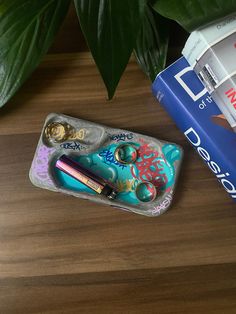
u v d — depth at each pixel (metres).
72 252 0.31
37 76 0.33
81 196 0.31
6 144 0.32
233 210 0.31
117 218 0.31
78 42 0.33
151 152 0.32
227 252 0.30
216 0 0.23
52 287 0.30
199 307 0.30
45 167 0.31
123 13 0.23
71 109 0.32
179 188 0.31
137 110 0.32
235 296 0.30
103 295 0.30
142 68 0.30
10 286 0.30
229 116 0.27
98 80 0.33
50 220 0.31
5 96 0.29
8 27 0.28
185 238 0.31
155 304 0.30
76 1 0.23
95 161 0.32
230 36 0.25
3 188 0.31
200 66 0.27
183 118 0.29
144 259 0.30
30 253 0.31
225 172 0.29
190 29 0.24
